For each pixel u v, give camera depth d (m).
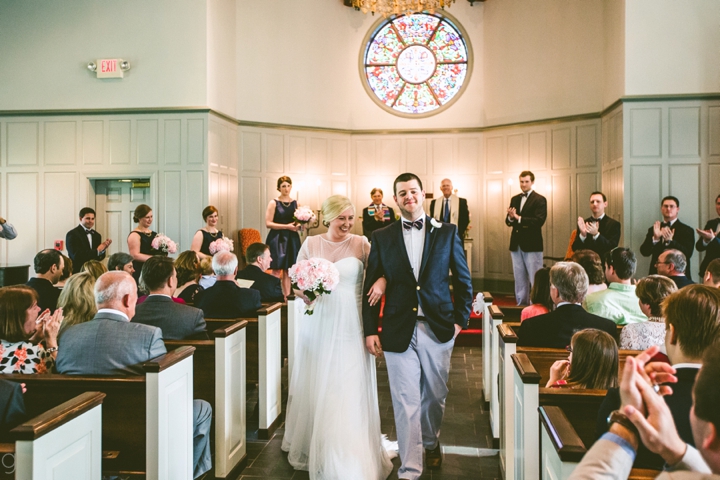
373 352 3.09
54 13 8.62
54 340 2.83
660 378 1.14
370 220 9.16
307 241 3.42
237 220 9.54
